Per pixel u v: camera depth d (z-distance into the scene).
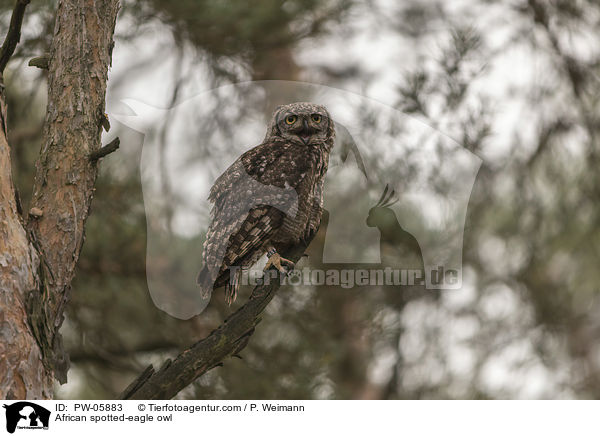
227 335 4.25
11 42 4.16
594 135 11.88
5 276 3.85
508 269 12.51
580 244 12.27
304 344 10.45
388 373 11.76
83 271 9.71
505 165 11.55
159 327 9.91
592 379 13.94
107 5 4.50
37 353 3.91
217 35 8.45
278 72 6.73
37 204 4.23
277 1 9.01
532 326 12.94
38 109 9.67
